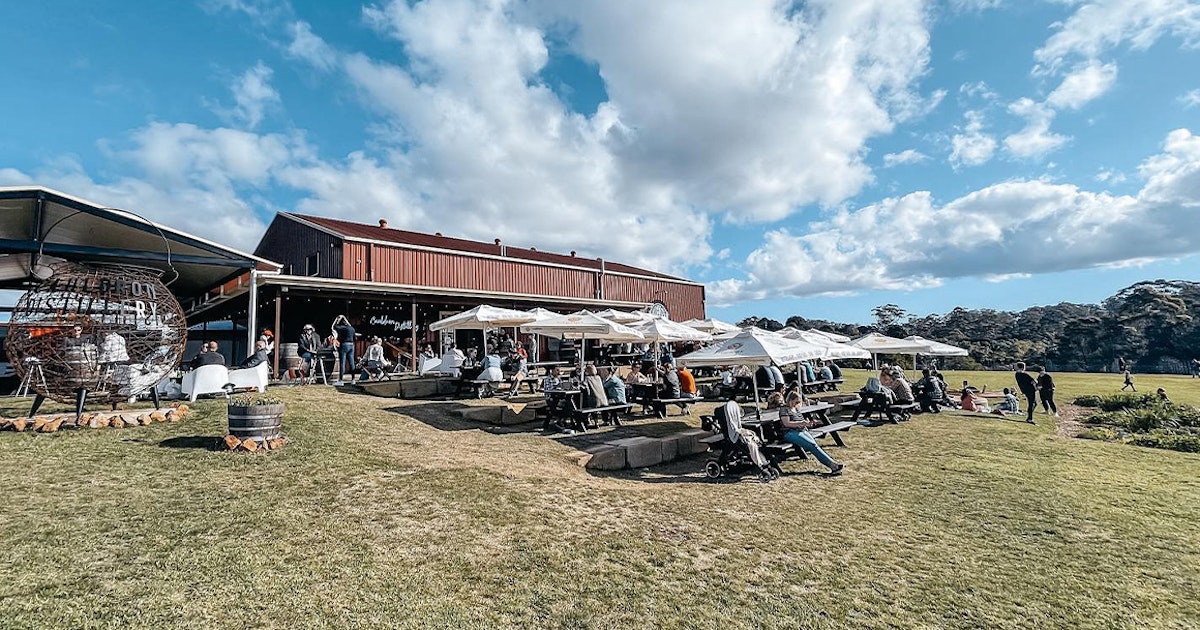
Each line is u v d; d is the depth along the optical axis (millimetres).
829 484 7285
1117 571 4559
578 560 4312
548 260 28469
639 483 7262
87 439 6656
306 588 3525
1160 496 6844
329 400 10344
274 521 4555
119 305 8195
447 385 13406
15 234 9992
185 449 6465
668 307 32188
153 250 11195
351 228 23031
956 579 4336
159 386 9734
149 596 3262
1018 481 7477
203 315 22516
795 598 3898
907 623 3600
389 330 20531
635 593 3830
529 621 3365
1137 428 12594
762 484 7262
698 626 3430
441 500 5336
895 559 4711
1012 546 5086
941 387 15828
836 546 4973
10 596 3145
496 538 4605
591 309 25906
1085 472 8109
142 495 4961
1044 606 3914
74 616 2988
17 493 4812
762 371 14773
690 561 4465
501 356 17047
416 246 21547
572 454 7934
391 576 3789
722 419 7867
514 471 6711
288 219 24047
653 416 12031
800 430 8250
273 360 14062
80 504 4652
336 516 4766
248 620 3100
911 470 8078
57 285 7598
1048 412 14781
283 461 6211
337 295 16656
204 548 3973
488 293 19859
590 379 10234
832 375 19234
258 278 13875
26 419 6969
